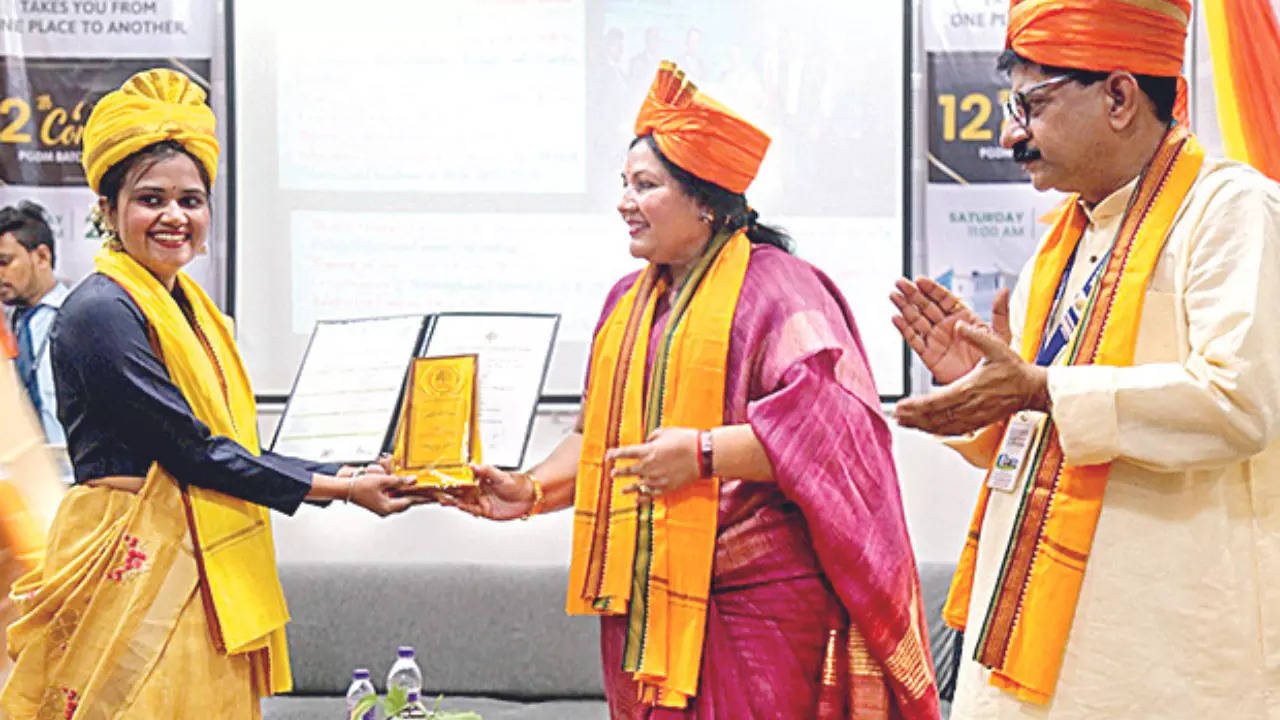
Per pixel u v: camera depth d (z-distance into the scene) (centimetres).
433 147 503
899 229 503
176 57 500
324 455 322
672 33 501
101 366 279
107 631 278
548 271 504
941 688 452
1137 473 205
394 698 312
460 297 504
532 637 472
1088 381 199
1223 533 203
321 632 470
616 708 274
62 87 498
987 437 243
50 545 283
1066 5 211
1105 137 213
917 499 500
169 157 291
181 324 292
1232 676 201
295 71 502
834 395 262
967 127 502
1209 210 204
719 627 264
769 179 503
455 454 308
